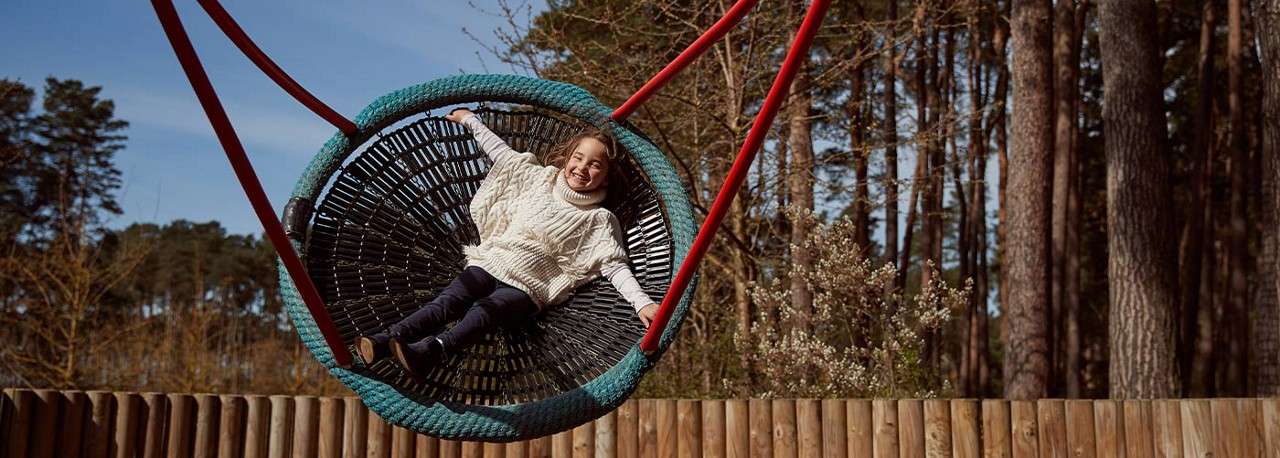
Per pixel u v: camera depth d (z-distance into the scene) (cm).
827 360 786
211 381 1378
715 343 891
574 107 357
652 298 342
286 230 330
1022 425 564
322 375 1424
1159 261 919
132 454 583
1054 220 1443
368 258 344
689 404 597
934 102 1616
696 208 923
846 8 1459
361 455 605
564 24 983
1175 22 1936
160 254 3881
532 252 340
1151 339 899
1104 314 2238
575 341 340
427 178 359
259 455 599
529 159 357
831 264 810
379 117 344
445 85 354
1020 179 1056
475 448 609
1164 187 939
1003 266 1728
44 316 1308
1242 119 1378
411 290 347
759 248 1042
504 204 352
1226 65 1905
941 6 1513
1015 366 1030
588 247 345
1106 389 2194
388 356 307
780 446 587
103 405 583
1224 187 1962
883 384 783
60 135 3019
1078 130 1567
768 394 795
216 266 3959
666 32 964
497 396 331
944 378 835
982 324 1880
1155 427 558
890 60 1412
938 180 1598
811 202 1052
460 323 321
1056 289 1531
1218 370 1720
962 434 566
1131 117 945
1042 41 1067
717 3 990
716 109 995
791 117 1029
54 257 1336
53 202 2830
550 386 333
